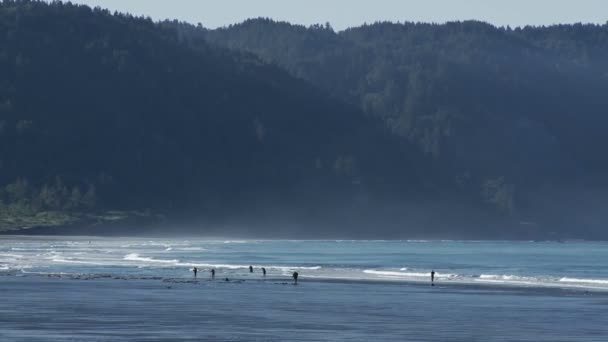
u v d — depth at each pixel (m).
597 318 191.75
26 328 170.62
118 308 199.88
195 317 187.12
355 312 198.50
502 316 193.88
